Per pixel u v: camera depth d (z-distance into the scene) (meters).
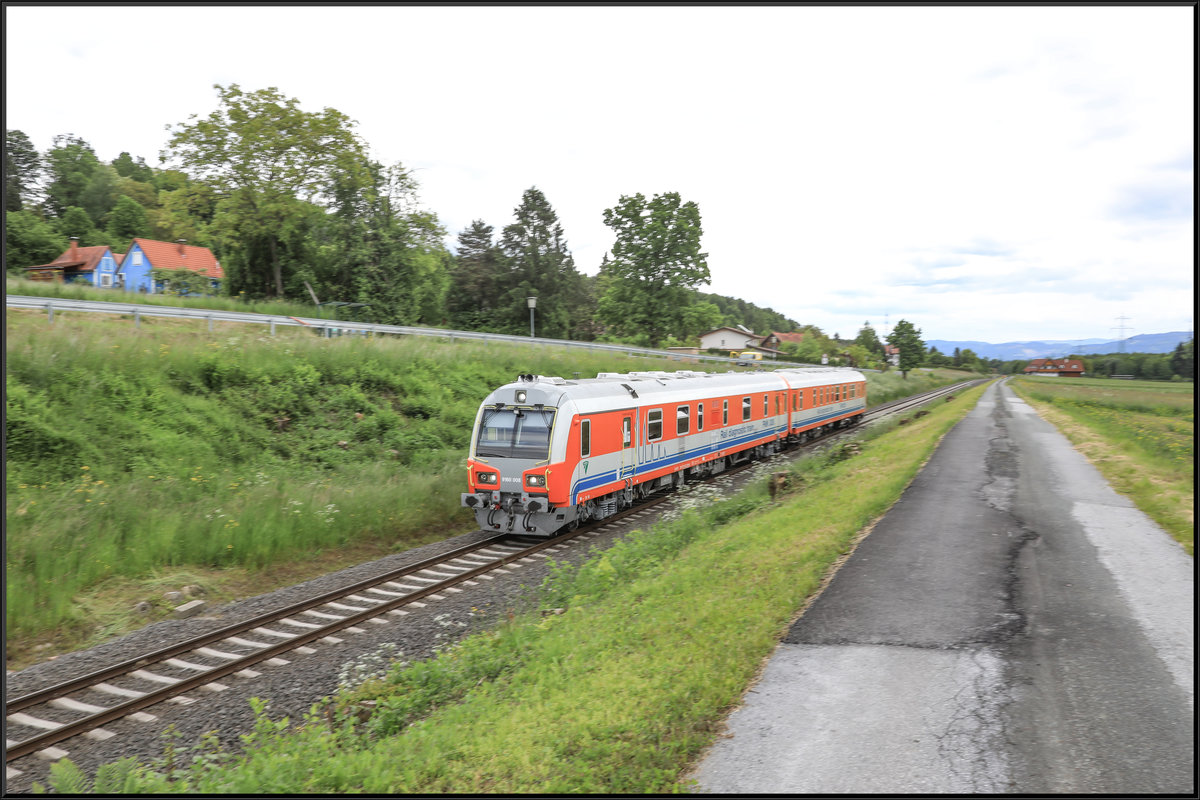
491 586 11.77
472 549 14.07
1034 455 21.36
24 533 11.00
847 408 38.09
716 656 7.13
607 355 36.84
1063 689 6.53
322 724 6.98
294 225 37.69
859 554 10.90
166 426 15.67
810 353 96.56
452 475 17.62
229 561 12.58
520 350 30.16
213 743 6.89
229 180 35.41
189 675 8.62
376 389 21.58
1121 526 12.50
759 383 26.33
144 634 9.80
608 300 56.16
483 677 7.68
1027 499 14.79
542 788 5.10
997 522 12.80
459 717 6.57
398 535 15.22
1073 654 7.26
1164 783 5.10
